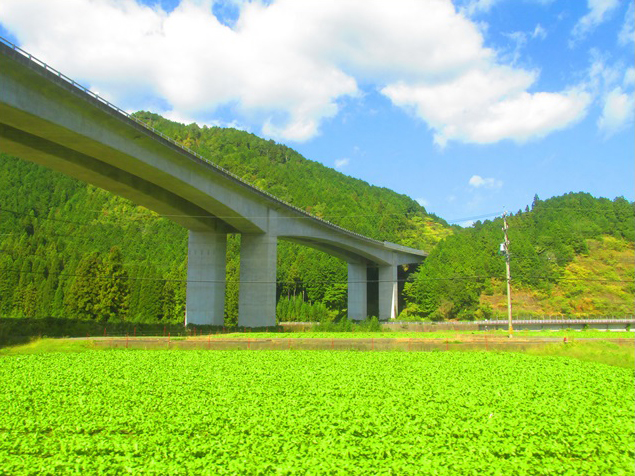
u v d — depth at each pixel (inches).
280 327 3034.0
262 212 3068.4
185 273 4431.6
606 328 3885.3
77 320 2834.6
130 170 2183.8
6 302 4212.6
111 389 1054.4
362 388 1063.0
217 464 567.5
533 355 1784.0
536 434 706.8
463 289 4653.1
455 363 1510.8
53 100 1652.3
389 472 538.0
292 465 565.0
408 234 7578.7
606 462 586.2
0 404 900.6
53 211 6983.3
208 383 1131.3
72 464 568.1
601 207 6939.0
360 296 4842.5
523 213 7696.9
